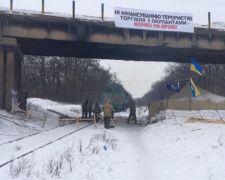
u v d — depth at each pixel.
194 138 15.20
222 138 14.08
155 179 8.62
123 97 45.38
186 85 29.61
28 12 23.67
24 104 29.56
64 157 9.96
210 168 9.20
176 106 27.11
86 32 24.64
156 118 27.11
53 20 23.69
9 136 16.50
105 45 26.27
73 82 73.81
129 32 25.59
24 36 23.77
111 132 19.36
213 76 73.44
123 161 10.94
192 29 25.45
